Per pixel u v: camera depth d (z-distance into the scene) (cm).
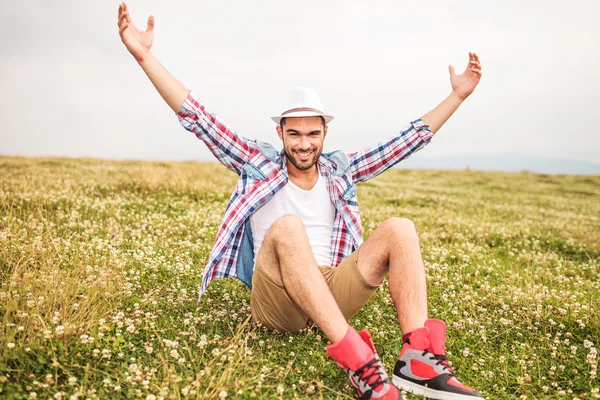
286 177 399
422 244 845
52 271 481
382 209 1260
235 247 418
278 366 352
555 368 381
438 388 308
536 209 1647
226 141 402
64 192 1038
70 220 760
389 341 422
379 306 509
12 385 297
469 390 301
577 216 1539
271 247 355
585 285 662
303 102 372
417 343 314
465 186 2597
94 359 337
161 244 686
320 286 316
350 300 369
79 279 480
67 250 583
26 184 1106
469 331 452
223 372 330
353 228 414
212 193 1253
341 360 305
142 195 1166
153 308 452
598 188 2967
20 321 372
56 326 374
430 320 319
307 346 388
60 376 322
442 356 313
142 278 540
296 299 322
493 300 538
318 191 407
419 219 1095
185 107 392
